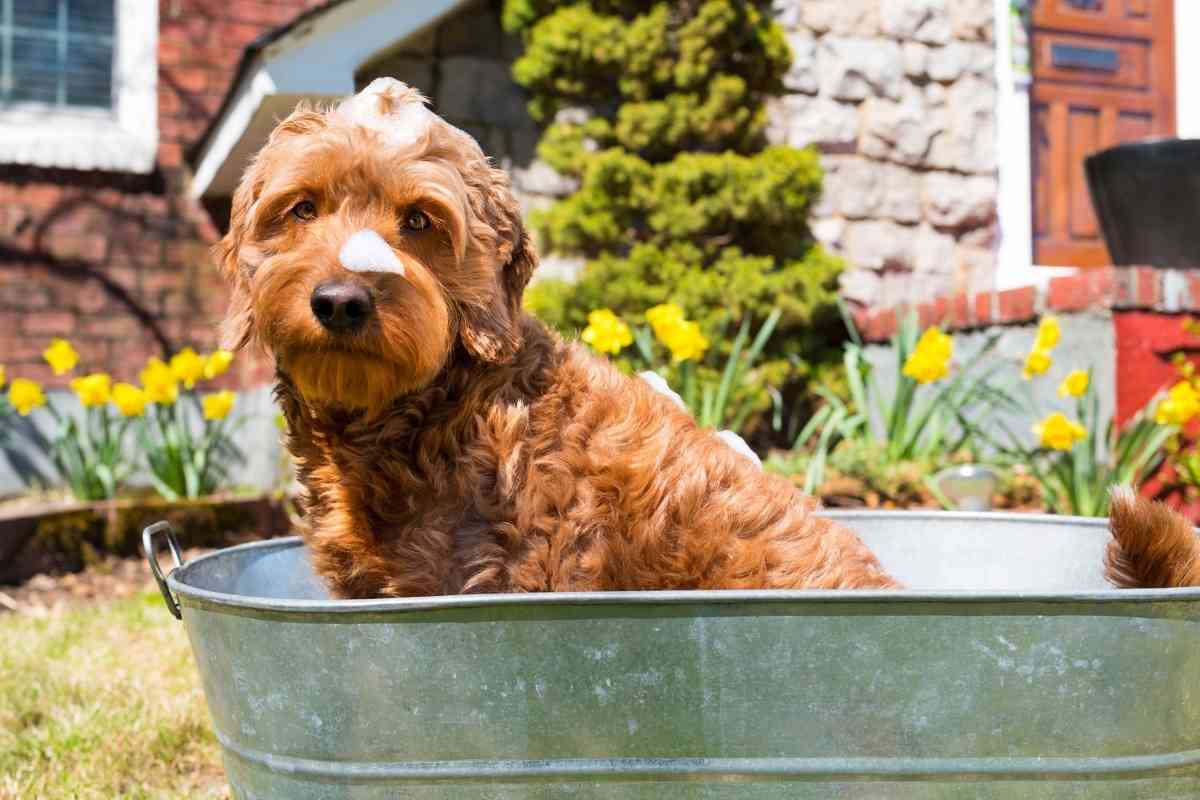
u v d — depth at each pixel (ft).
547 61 24.22
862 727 5.85
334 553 7.66
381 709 5.99
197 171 26.58
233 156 23.88
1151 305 19.30
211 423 25.22
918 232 27.27
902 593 5.59
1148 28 30.63
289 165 7.55
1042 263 29.86
